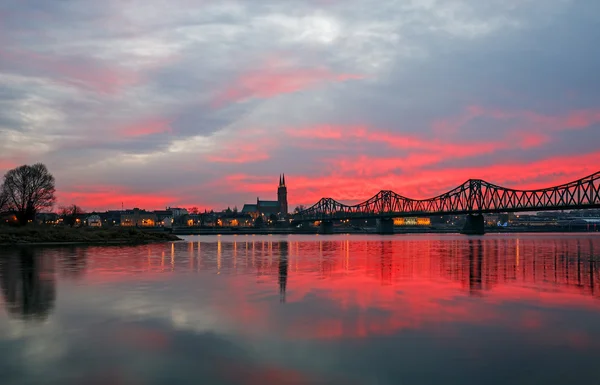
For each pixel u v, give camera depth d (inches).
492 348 683.4
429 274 1546.5
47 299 1035.9
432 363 621.0
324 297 1077.8
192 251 2925.7
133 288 1207.6
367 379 569.0
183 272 1595.7
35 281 1331.2
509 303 1003.9
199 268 1744.6
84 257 2242.9
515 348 683.4
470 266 1836.9
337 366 610.5
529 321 839.1
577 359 636.1
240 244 4291.3
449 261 2090.3
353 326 802.8
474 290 1186.0
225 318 858.8
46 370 589.6
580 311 921.5
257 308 947.3
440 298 1065.5
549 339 727.7
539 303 1003.9
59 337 729.6
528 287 1239.5
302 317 868.0
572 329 784.9
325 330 777.6
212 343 703.1
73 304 979.9
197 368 601.3
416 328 790.5
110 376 572.4
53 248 3073.3
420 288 1219.9
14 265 1795.0
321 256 2464.3
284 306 968.3
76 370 590.9
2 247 3176.7
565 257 2348.7
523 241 5088.6
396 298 1065.5
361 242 4955.7
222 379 566.6
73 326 796.0
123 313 896.3
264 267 1798.7
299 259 2234.3
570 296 1094.4
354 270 1681.8
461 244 4242.1
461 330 778.2
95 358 634.8
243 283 1315.2
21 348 674.2
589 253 2701.8
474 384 554.3
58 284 1269.7
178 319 849.5
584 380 565.0
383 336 741.9
